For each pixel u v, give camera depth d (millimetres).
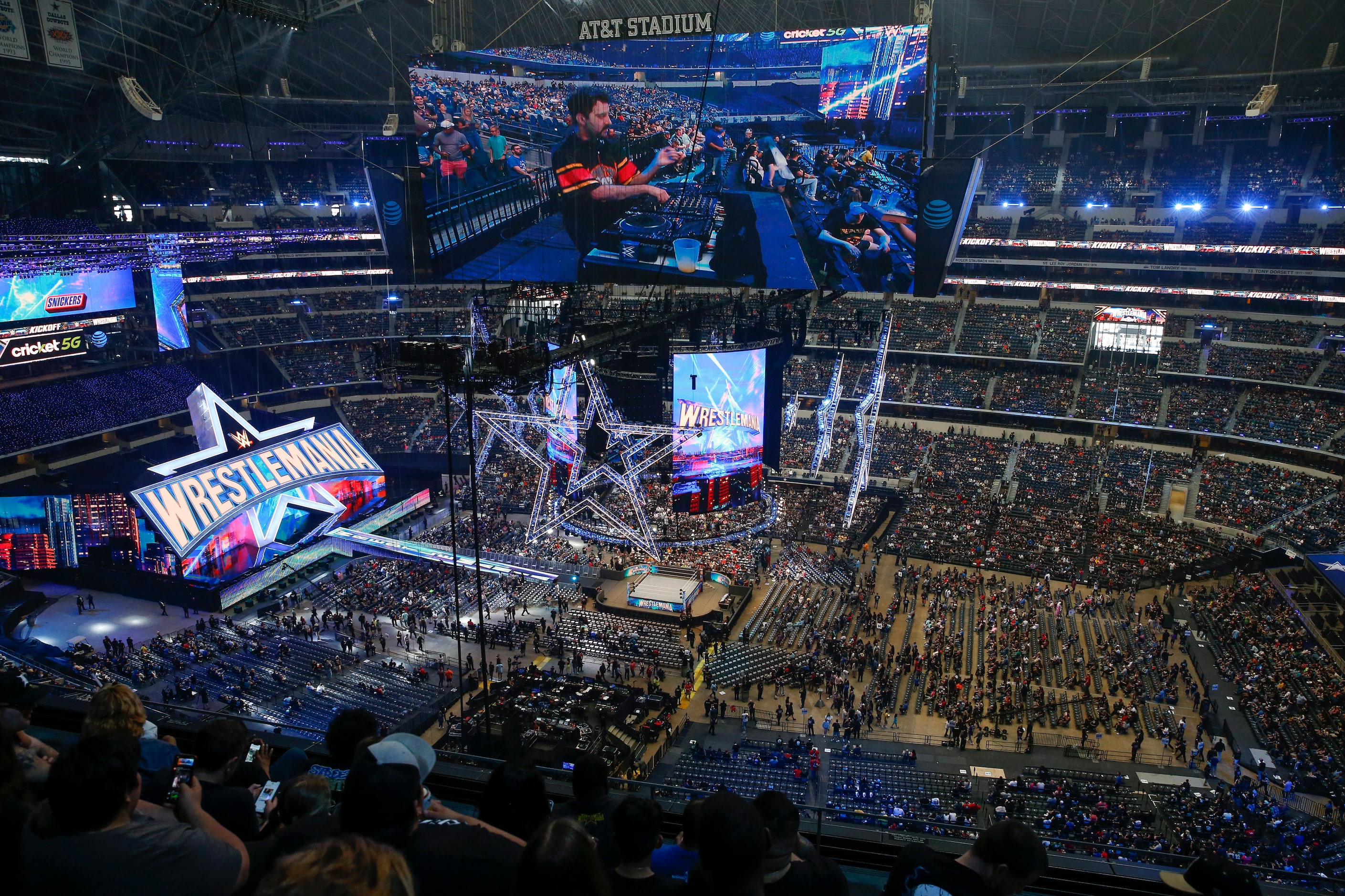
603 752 36750
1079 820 31516
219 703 40750
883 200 33031
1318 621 44781
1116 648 45594
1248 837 29641
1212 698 41062
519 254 37625
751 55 32969
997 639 47219
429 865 5145
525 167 36688
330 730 7711
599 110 35250
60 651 43188
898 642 48688
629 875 5867
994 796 33500
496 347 25875
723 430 44469
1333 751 34594
